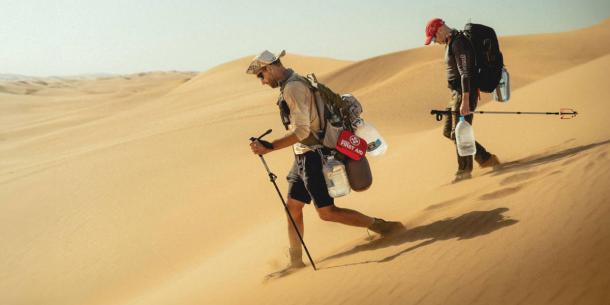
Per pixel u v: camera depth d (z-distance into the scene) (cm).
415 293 347
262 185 1357
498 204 462
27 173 2097
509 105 1217
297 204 511
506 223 409
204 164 1700
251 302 462
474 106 606
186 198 1395
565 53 5591
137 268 1073
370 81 4922
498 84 615
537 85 1436
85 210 1452
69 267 1151
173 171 1659
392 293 359
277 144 456
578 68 1460
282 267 596
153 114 4834
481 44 588
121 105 7769
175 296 689
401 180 840
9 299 1064
